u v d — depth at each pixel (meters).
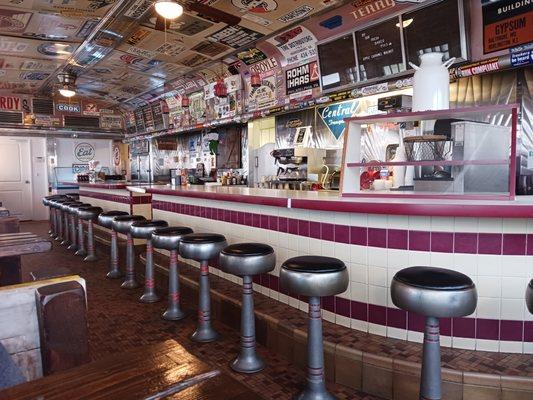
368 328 2.65
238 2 4.77
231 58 6.75
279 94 6.44
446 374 2.13
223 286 3.79
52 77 8.66
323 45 5.29
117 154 12.14
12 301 1.23
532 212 2.04
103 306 4.06
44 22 5.59
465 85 4.18
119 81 8.83
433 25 4.09
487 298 2.34
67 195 8.87
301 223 3.06
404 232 2.49
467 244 2.35
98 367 0.92
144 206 6.43
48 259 6.34
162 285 4.61
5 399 0.80
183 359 0.95
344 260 2.75
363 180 3.94
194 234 3.24
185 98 8.06
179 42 6.24
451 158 2.81
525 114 3.80
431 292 1.72
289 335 2.78
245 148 7.79
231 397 0.81
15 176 10.84
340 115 5.77
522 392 2.03
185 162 9.85
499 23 3.70
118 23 5.55
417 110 2.86
